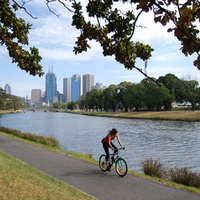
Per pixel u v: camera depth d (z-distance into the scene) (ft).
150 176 40.45
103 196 29.63
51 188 30.01
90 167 44.24
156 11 6.94
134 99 407.03
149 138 138.00
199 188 36.14
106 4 12.58
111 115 417.08
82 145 111.55
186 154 93.15
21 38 20.76
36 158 51.11
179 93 377.09
